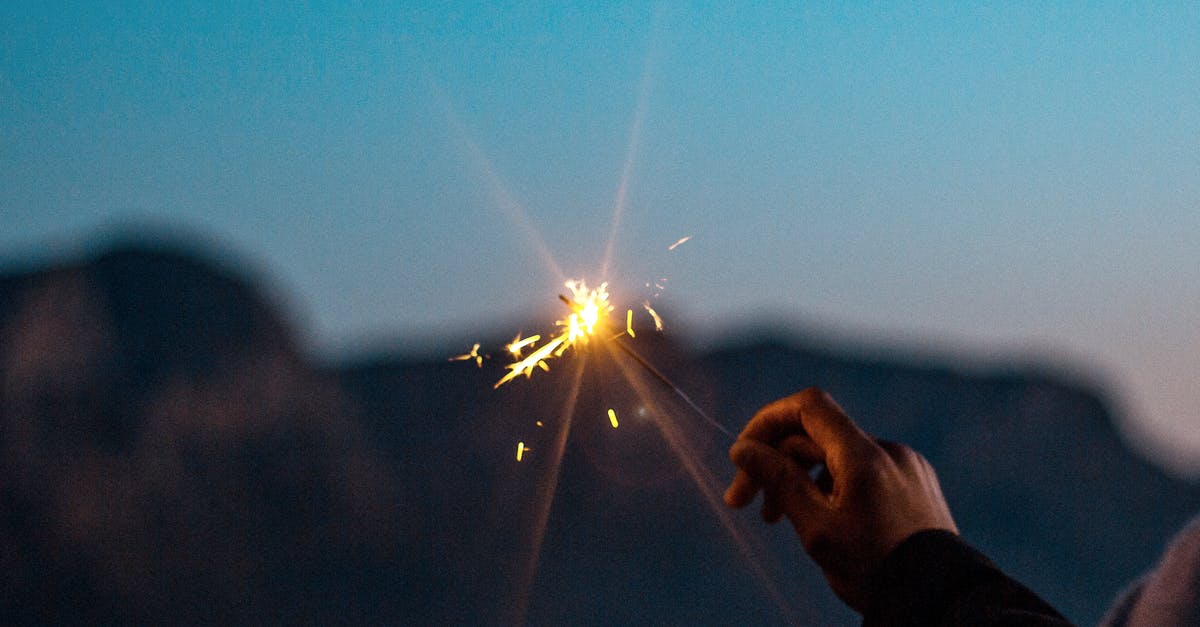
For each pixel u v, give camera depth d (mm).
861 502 1005
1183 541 781
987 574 927
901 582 949
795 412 1106
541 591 10531
